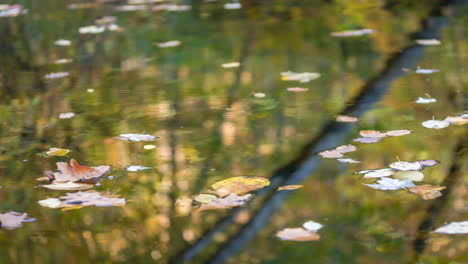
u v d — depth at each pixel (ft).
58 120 11.62
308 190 7.93
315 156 9.15
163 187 8.18
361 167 8.58
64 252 6.55
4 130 11.07
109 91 13.70
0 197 7.95
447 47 15.93
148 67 15.85
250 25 20.85
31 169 8.97
